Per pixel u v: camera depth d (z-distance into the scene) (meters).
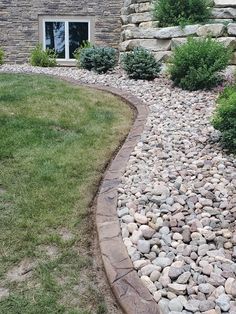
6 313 1.70
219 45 5.66
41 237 2.22
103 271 1.98
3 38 10.00
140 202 2.52
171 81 6.10
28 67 8.15
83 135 3.82
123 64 6.53
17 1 9.79
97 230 2.27
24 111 4.46
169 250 2.05
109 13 9.84
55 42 10.30
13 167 3.08
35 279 1.91
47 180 2.88
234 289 1.74
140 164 3.14
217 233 2.17
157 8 7.53
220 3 7.31
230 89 4.26
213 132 3.85
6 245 2.15
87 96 5.22
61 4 9.84
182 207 2.46
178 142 3.62
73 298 1.80
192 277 1.84
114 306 1.76
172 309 1.66
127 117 4.46
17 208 2.51
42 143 3.57
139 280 1.84
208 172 2.95
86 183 2.86
